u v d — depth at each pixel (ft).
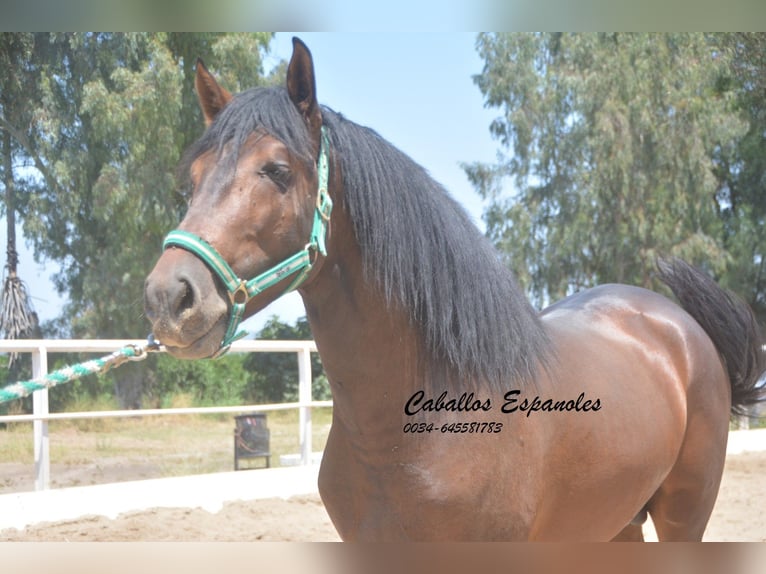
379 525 7.14
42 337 59.41
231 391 65.51
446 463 6.91
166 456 36.40
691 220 63.46
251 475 20.57
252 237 6.46
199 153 6.82
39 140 51.78
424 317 7.25
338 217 7.16
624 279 66.08
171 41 53.47
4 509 16.46
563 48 65.51
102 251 56.24
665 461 9.33
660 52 61.93
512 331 7.60
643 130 62.39
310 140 6.95
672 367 10.14
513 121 66.33
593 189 64.28
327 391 61.87
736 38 63.10
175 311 5.99
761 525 18.16
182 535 16.38
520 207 66.90
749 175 69.87
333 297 7.20
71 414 18.13
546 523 8.02
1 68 49.62
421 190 7.50
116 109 49.19
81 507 17.53
